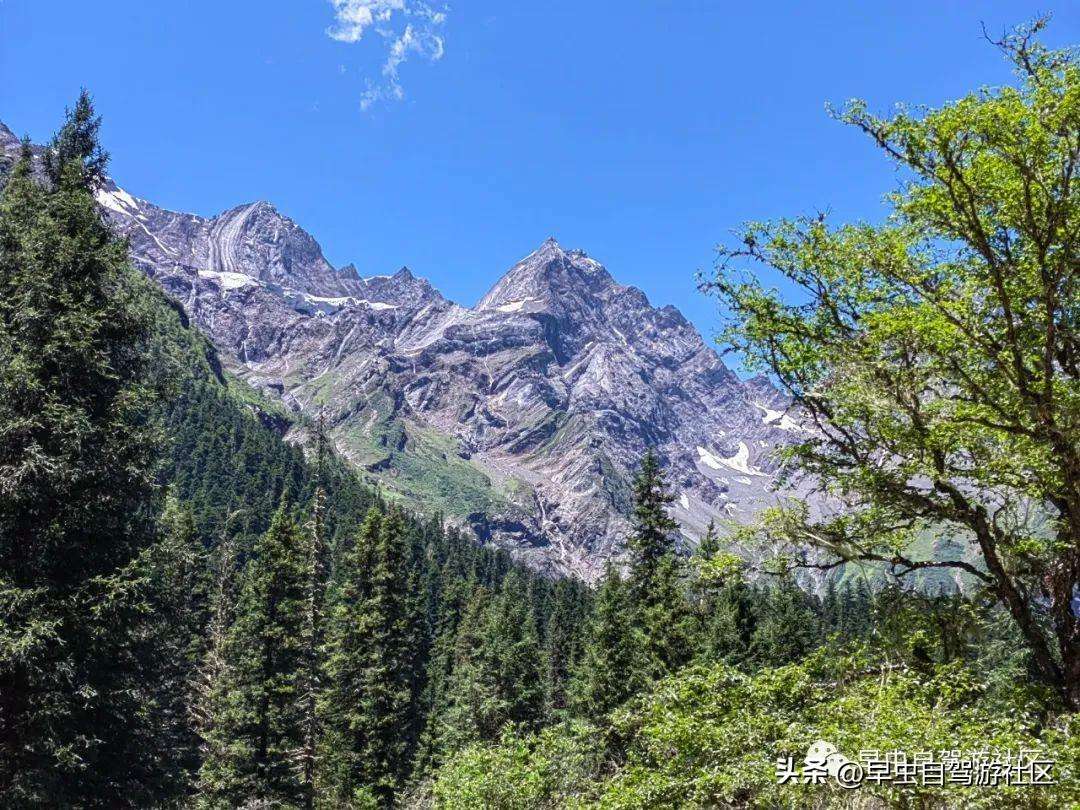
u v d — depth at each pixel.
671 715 12.58
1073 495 12.17
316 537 60.69
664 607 33.12
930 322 13.20
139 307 21.48
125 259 21.38
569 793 16.30
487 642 50.66
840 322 16.03
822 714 11.31
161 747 22.47
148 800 19.81
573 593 109.19
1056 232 11.82
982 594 14.54
